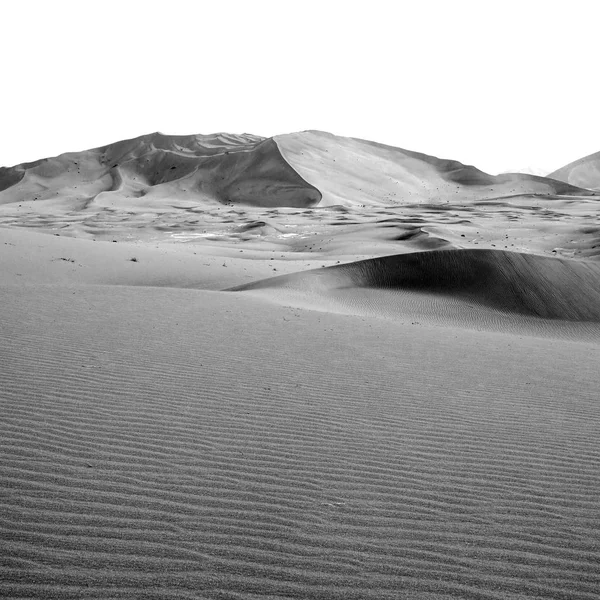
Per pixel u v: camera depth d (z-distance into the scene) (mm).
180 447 5012
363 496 4273
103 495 3994
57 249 31234
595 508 4258
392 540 3648
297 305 17109
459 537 3736
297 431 5645
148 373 7398
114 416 5676
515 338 14094
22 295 13414
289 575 3195
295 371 8156
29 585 2963
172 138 197000
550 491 4535
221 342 9828
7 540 3355
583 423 6449
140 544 3412
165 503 3945
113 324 10695
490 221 77812
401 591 3109
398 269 23984
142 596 2930
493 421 6359
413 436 5711
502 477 4781
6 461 4430
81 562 3191
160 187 158375
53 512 3709
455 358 10094
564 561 3510
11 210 125500
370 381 7887
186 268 30812
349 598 3020
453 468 4926
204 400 6438
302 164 164000
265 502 4070
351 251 47469
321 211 102500
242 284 25703
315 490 4324
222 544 3473
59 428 5234
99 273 28078
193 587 3033
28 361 7508
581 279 23609
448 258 24047
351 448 5270
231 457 4867
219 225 78062
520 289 22500
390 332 12594
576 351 12367
